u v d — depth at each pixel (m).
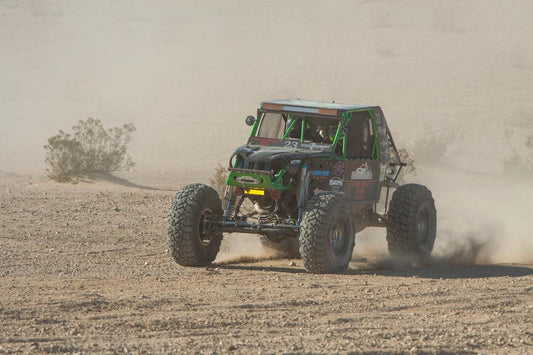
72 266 37.75
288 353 21.69
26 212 59.44
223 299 29.81
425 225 42.53
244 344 22.77
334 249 36.81
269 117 40.81
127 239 48.06
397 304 30.16
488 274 39.38
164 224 55.62
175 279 34.59
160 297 29.66
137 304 28.25
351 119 40.00
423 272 39.69
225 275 36.09
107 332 24.05
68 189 78.19
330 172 38.16
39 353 21.16
